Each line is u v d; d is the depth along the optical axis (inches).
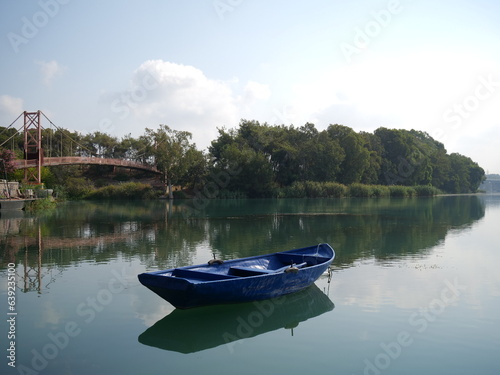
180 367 284.7
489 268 556.4
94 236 855.7
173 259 619.8
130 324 358.9
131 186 2506.2
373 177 3201.3
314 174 2802.7
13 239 812.0
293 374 273.7
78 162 2220.7
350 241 793.6
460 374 271.9
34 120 2012.8
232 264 465.1
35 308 396.8
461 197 3297.2
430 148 3887.8
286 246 735.7
